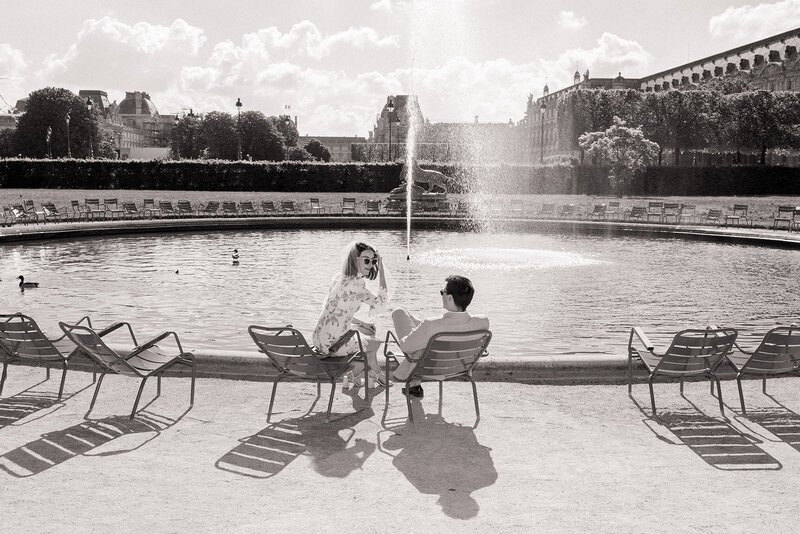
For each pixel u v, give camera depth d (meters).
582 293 17.19
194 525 4.62
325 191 62.12
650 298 16.53
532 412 7.13
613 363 8.41
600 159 69.38
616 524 4.68
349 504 4.97
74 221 37.22
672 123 76.88
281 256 24.72
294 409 7.16
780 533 4.58
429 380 7.02
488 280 19.31
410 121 40.88
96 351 6.84
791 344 7.07
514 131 169.50
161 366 7.02
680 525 4.68
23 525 4.60
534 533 4.54
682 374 7.11
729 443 6.30
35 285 17.47
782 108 76.38
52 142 91.81
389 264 22.66
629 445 6.24
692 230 34.06
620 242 32.09
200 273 20.25
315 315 14.23
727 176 67.00
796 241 28.84
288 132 142.88
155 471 5.56
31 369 8.52
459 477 5.48
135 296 16.34
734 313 14.79
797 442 6.33
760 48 122.69
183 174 60.62
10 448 6.04
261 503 4.98
